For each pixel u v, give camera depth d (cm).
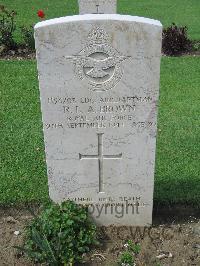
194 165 175
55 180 135
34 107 227
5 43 309
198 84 257
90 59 115
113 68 116
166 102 234
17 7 429
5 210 153
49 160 131
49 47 113
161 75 270
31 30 322
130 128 125
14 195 158
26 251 124
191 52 312
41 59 115
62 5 442
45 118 124
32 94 242
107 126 125
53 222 128
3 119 213
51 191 137
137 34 111
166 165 175
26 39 314
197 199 156
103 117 124
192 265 128
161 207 154
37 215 142
